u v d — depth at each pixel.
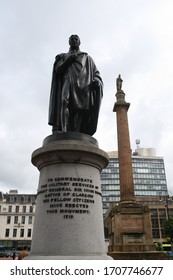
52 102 8.25
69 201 5.98
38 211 6.18
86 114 7.99
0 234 77.19
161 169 131.62
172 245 40.88
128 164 32.25
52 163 6.45
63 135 6.91
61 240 5.64
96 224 6.04
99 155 6.61
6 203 80.69
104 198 121.06
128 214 27.88
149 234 26.78
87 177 6.37
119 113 35.25
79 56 8.14
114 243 26.75
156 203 92.94
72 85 7.77
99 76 8.38
